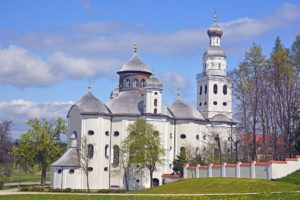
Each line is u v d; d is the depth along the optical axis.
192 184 86.31
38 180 174.62
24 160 142.88
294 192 65.19
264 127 104.38
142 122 125.94
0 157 143.12
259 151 113.19
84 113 131.12
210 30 155.75
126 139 128.12
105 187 131.00
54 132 146.25
